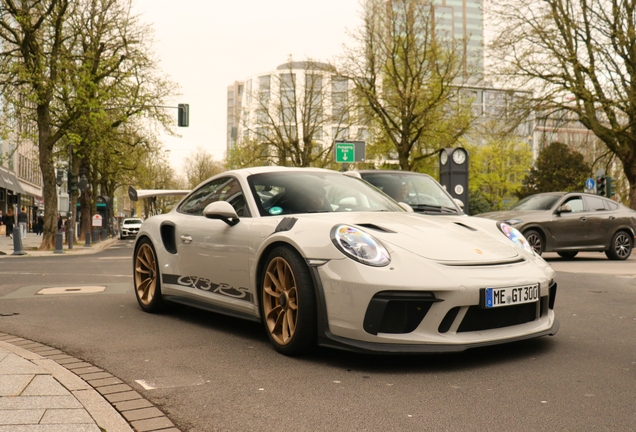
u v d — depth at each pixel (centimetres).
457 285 371
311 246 399
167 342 460
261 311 448
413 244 398
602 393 325
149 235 603
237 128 5403
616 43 2200
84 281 927
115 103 2495
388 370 374
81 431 262
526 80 2350
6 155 2425
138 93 2519
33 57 2161
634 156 2334
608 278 923
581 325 526
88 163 3072
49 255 1942
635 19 2214
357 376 361
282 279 423
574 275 970
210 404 311
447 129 2964
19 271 1136
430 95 2923
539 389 333
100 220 3172
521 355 411
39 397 309
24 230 3569
